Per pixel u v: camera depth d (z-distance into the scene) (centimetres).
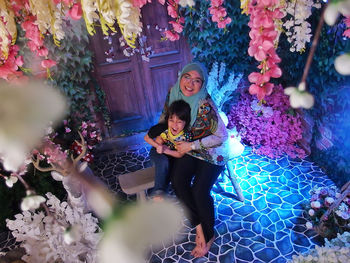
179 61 444
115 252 29
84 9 115
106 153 458
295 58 386
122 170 420
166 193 266
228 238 303
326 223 285
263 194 352
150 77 448
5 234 331
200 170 270
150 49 427
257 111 399
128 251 29
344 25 288
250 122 423
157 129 283
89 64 410
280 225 311
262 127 412
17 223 237
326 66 329
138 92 456
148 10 402
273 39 122
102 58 420
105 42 411
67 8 141
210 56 425
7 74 147
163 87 461
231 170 332
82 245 226
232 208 337
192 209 275
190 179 276
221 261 282
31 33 149
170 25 415
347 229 276
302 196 342
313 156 394
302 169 384
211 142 259
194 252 289
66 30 365
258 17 120
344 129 328
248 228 312
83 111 426
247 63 432
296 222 312
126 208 33
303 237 295
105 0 108
